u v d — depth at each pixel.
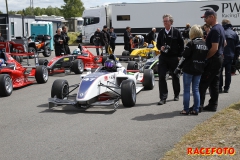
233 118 6.45
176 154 4.70
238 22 30.97
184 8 31.88
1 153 5.07
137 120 6.73
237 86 10.62
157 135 5.74
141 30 33.44
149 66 12.36
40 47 23.47
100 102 7.45
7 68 10.42
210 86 7.34
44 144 5.42
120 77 8.47
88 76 7.82
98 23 35.94
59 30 15.61
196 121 6.55
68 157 4.84
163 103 8.16
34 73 12.20
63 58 14.16
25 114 7.49
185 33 18.27
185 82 6.94
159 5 32.56
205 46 6.71
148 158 4.72
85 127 6.32
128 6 33.50
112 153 4.95
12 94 10.11
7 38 26.59
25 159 4.82
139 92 9.83
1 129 6.34
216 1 31.14
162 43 8.02
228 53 9.18
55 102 7.40
